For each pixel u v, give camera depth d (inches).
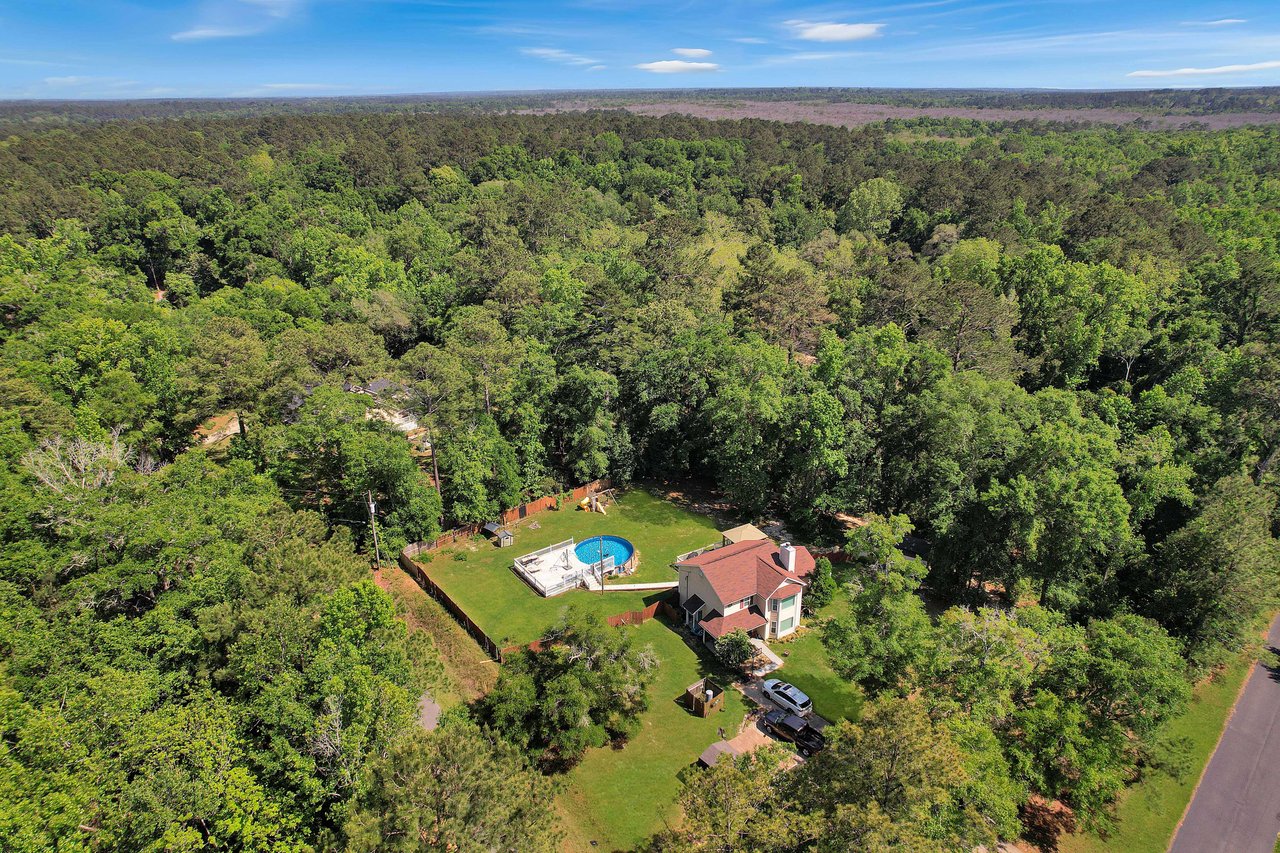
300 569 1357.0
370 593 1273.4
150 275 4840.1
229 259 4510.3
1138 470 2038.6
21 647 1125.7
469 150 6963.6
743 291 3203.7
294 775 1059.3
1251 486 1937.7
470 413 2367.1
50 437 1860.2
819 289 3526.1
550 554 2215.8
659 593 2041.1
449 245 4675.2
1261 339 2785.4
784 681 1708.9
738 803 924.6
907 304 3095.5
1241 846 1336.1
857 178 5659.5
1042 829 1364.4
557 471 2684.5
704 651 1811.0
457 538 2319.1
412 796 917.2
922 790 903.7
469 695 1619.1
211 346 2326.5
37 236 4879.4
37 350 2534.5
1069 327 2765.7
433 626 1863.9
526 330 2950.3
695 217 5300.2
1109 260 3334.2
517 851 935.0
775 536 2332.7
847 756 967.0
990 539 1925.4
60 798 843.4
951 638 1339.8
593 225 5310.0
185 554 1422.2
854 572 2121.1
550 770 1456.7
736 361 2433.6
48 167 5866.1
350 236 4923.7
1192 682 1731.1
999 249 3796.8
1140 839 1352.1
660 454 2741.1
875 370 2343.8
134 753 942.4
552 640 1563.7
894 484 2242.9
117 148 6830.7
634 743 1524.4
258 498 1713.8
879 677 1465.3
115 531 1381.6
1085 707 1338.6
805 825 890.7
